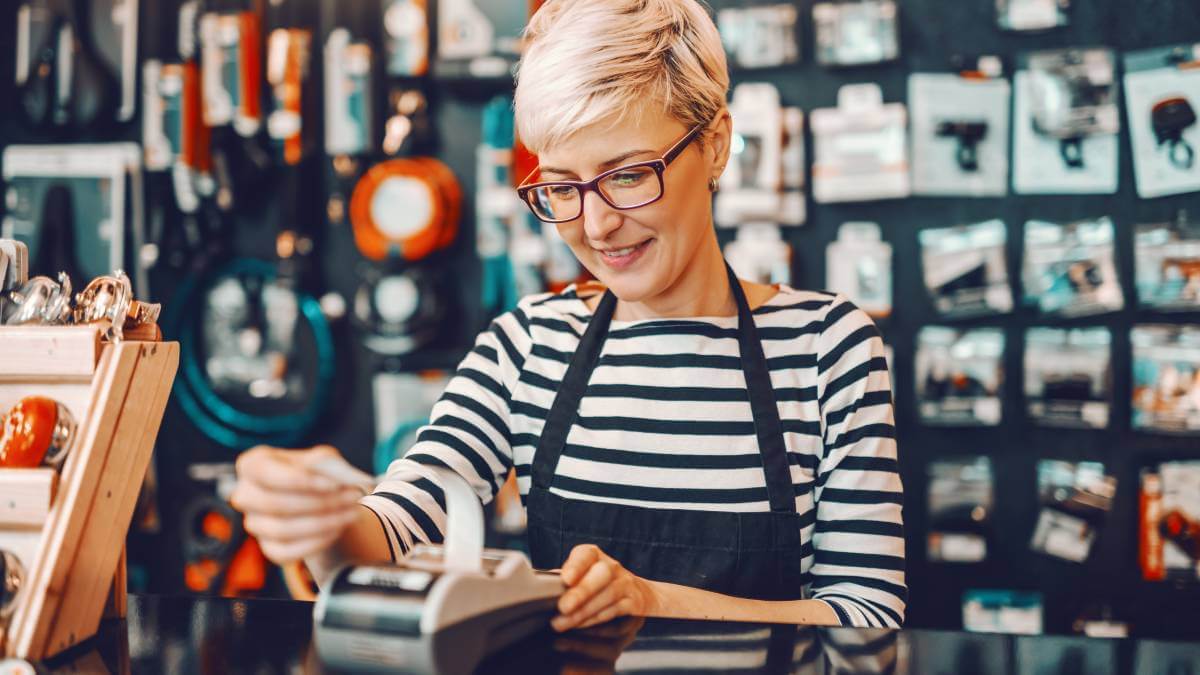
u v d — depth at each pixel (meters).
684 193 1.30
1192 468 2.93
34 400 1.02
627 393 1.48
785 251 3.11
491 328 1.61
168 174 3.37
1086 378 2.98
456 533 0.98
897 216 3.14
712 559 1.41
